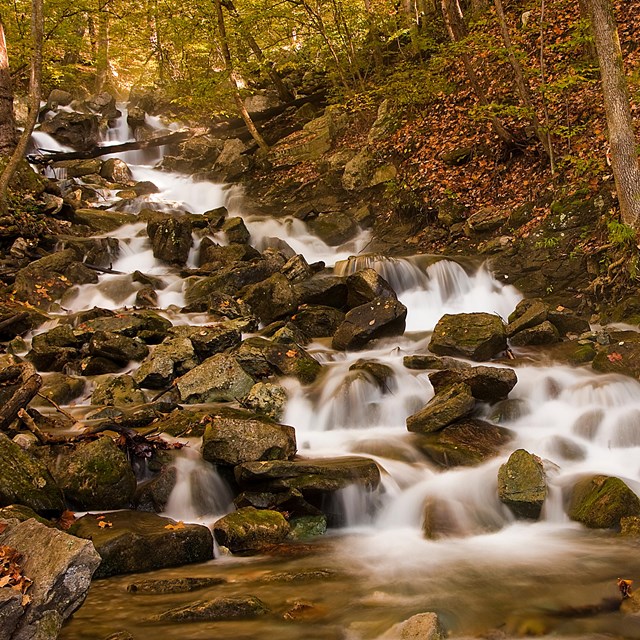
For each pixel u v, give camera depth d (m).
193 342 9.12
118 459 5.96
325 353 9.42
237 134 21.61
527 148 13.77
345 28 18.06
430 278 12.05
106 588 4.66
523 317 9.67
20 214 13.98
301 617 4.13
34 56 12.69
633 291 9.91
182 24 19.34
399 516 6.09
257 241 14.82
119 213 16.14
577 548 5.21
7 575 3.60
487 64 16.53
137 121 24.20
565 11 15.77
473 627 3.97
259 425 6.47
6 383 7.21
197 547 5.25
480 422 7.47
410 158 15.99
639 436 7.08
